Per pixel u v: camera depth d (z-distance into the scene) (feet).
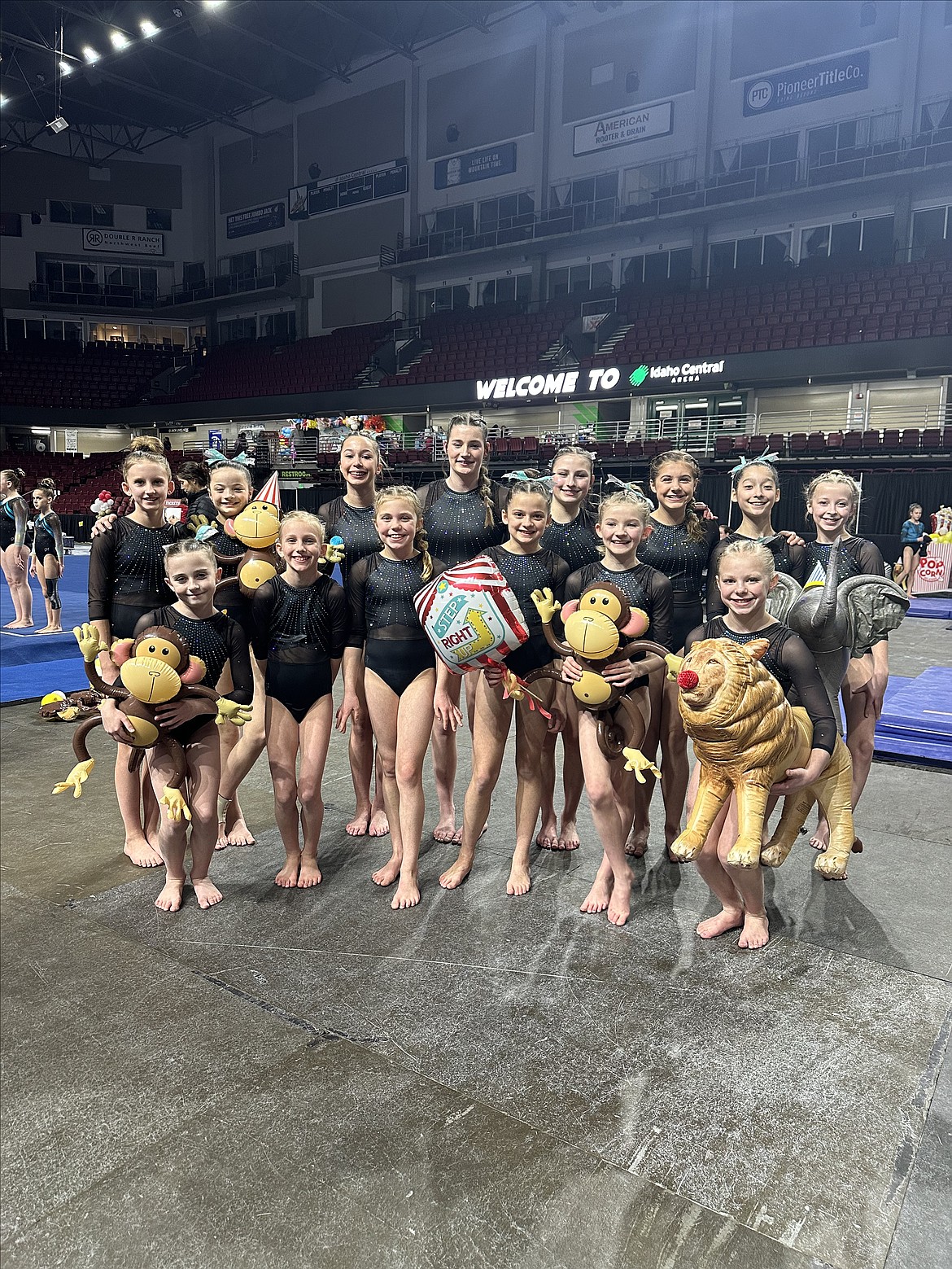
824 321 63.57
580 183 78.79
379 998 8.18
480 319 86.02
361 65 88.79
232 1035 7.54
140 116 96.63
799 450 59.57
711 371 64.85
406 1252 5.27
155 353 106.22
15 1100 6.68
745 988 8.37
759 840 8.30
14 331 102.99
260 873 11.19
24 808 13.51
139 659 9.23
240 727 12.21
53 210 99.14
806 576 11.96
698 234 74.95
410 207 88.28
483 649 9.59
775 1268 5.16
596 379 69.92
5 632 28.04
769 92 68.44
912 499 54.29
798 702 9.12
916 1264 5.20
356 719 12.14
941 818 13.35
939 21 61.67
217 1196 5.71
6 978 8.52
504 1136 6.28
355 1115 6.50
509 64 80.43
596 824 9.72
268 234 99.14
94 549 11.74
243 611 12.23
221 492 12.67
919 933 9.53
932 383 61.98
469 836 10.78
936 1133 6.36
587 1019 7.82
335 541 10.91
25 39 72.90
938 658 28.50
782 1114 6.55
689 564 12.06
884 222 67.72
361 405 82.84
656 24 72.43
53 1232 5.43
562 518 12.14
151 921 9.75
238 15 75.25
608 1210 5.60
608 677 9.39
